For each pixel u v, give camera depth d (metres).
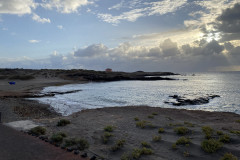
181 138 6.88
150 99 28.78
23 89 41.84
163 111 16.50
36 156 5.21
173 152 5.93
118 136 7.90
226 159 5.05
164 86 55.78
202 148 5.96
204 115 15.06
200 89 45.19
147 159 5.36
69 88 48.94
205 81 81.44
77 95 33.97
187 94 34.56
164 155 5.69
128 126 10.12
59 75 95.69
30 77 79.94
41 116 15.20
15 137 7.05
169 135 8.04
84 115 14.20
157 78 99.94
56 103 23.94
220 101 26.25
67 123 10.53
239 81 77.75
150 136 7.96
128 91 41.41
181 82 76.12
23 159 4.95
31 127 8.93
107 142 7.07
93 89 46.44
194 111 16.86
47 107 20.20
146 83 71.50
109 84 66.69
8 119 12.02
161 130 8.64
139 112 15.77
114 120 11.97
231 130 8.59
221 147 5.92
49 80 78.00
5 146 5.96
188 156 5.53
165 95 33.75
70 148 5.89
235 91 39.22
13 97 28.05
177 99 27.47
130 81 87.69
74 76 93.31
